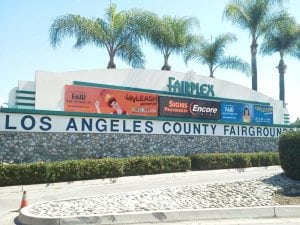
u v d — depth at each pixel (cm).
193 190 1351
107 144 2247
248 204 1144
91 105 2225
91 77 2259
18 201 1309
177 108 2619
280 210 1069
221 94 2948
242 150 3005
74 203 1136
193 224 951
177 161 2233
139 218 961
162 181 1845
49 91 2094
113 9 2845
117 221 945
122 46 2845
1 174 1574
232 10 3659
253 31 3741
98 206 1080
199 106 2753
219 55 3709
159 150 2478
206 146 2758
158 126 2503
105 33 2783
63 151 2073
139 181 1859
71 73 2184
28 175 1634
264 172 2341
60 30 2623
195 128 2711
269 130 3259
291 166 1695
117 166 1938
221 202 1162
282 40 3997
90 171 1833
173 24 3241
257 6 3678
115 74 2366
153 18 2912
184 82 2712
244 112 3072
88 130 2186
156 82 2561
